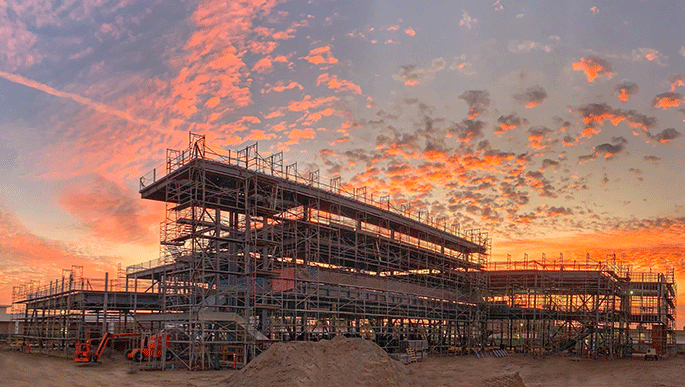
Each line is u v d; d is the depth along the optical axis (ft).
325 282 189.98
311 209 207.10
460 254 280.10
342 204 212.43
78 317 214.07
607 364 209.77
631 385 156.46
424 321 253.65
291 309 186.50
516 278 269.03
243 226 190.49
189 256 172.24
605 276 245.86
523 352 258.98
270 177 184.65
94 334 212.02
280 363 119.85
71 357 185.88
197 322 157.79
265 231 184.34
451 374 166.61
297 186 195.83
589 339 255.91
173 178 177.68
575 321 265.13
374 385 120.16
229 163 175.42
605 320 241.55
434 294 248.93
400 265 242.17
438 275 275.18
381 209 231.30
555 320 257.75
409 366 190.39
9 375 125.59
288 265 198.90
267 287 186.91
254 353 163.22
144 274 224.94
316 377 114.93
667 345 275.39
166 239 174.50
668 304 284.61
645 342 253.03
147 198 194.18
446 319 248.73
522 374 181.06
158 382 129.90
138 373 146.51
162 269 212.43
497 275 272.31
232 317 163.63
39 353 203.00
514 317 282.36
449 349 254.06
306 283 187.73
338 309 197.06
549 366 202.08
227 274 184.65
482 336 276.41
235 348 165.89
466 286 281.13
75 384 123.34
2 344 266.36
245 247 174.19
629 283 258.37
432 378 152.97
